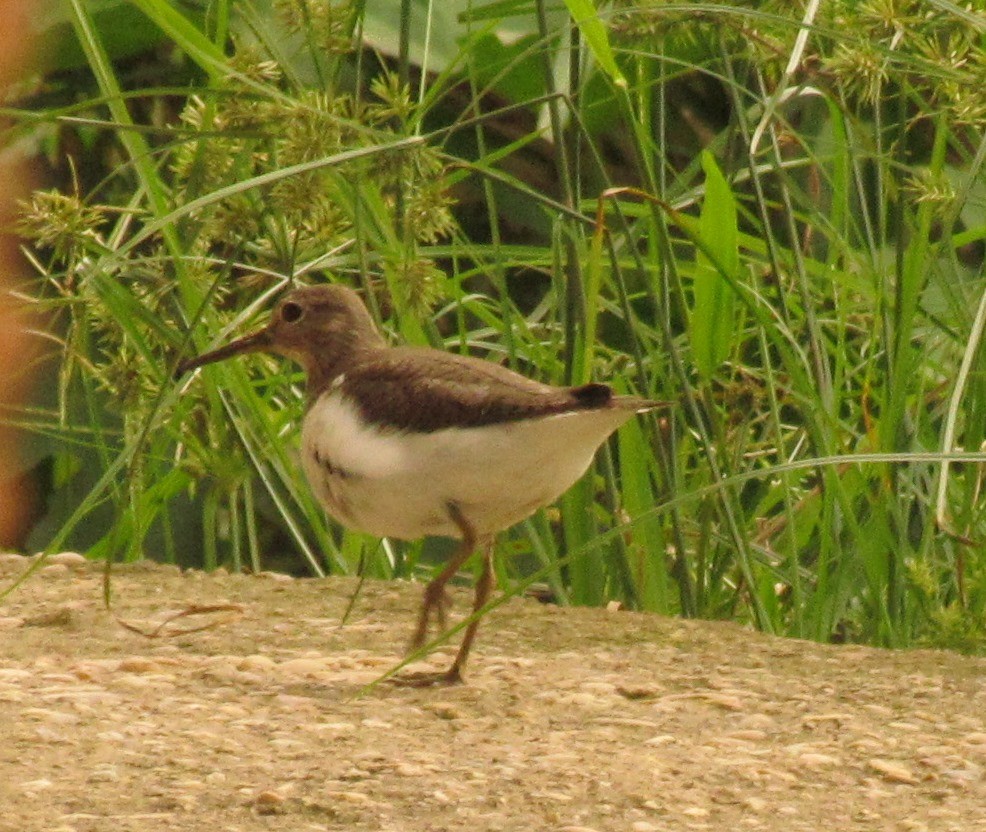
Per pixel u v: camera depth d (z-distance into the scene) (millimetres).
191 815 6238
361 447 7848
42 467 13453
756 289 11078
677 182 11305
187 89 8984
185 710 7656
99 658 8758
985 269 11016
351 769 6777
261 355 11805
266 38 9992
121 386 10586
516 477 7570
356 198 9602
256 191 10234
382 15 13359
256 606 10047
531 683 8383
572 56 10211
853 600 11570
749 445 11539
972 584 9930
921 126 13359
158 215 10188
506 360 12523
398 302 10016
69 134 14328
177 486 11570
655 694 8266
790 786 6812
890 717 7902
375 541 11242
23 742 7020
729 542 10672
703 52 13000
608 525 11133
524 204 14719
